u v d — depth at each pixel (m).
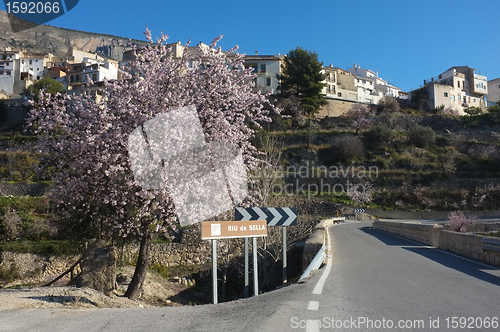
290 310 5.67
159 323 5.49
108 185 10.05
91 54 114.50
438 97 87.31
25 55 90.12
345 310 5.68
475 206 51.44
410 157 62.06
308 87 72.00
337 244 18.53
